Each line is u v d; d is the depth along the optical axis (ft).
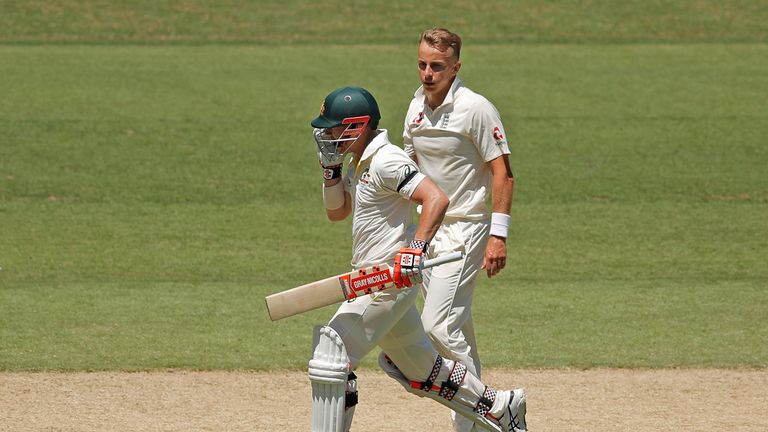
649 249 138.41
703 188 168.14
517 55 258.57
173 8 291.79
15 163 174.81
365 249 66.13
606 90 229.04
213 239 141.18
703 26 285.02
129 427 75.66
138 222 148.66
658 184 170.09
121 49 259.80
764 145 192.24
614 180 172.24
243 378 88.89
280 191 166.09
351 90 65.62
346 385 65.92
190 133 195.21
